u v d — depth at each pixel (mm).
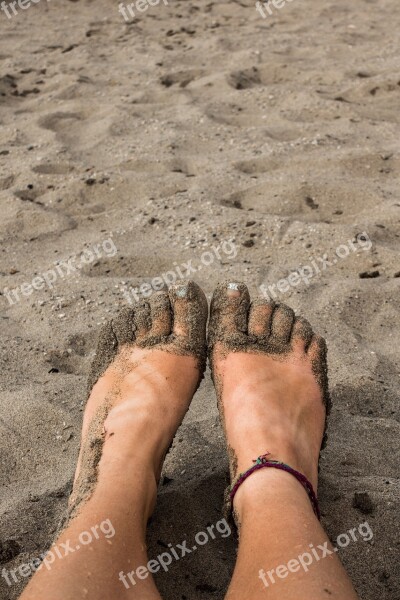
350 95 1179
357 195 828
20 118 1151
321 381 497
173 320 536
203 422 515
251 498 378
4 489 464
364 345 592
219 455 482
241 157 948
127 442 428
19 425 512
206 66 1372
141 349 520
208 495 448
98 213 833
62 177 914
